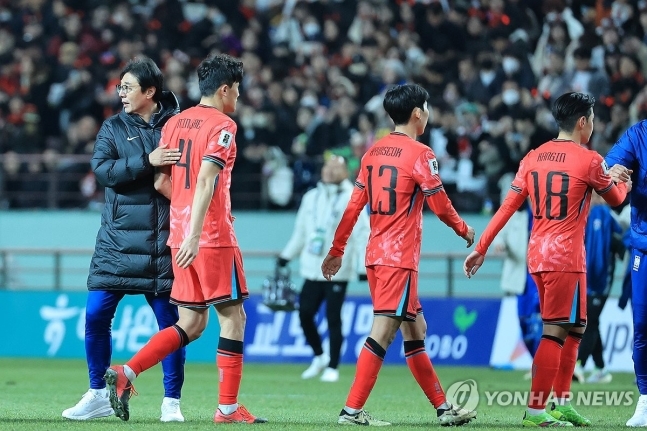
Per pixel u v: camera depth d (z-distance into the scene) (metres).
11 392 37.91
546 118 62.81
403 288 25.58
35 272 60.72
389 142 26.17
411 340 26.28
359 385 25.77
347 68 70.25
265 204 63.34
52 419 27.09
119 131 27.39
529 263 26.64
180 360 27.00
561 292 26.17
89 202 65.19
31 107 71.19
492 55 68.69
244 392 39.75
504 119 61.53
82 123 67.06
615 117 62.69
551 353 26.19
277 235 62.56
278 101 67.44
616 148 28.08
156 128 27.61
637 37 69.06
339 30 76.81
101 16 77.38
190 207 25.28
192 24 78.19
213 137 24.81
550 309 26.34
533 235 26.64
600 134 62.38
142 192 27.14
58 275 58.31
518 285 47.62
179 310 25.66
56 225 64.19
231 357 25.64
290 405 34.31
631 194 28.06
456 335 55.84
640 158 27.66
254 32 74.12
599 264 43.62
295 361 55.91
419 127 26.48
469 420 26.20
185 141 25.44
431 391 26.20
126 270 27.09
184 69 71.75
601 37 68.19
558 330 26.33
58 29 76.88
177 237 25.47
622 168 26.55
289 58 73.81
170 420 26.62
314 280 46.62
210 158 24.56
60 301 57.56
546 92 66.69
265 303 47.41
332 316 46.19
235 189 63.56
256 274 61.28
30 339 57.50
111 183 26.66
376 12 75.81
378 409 33.19
